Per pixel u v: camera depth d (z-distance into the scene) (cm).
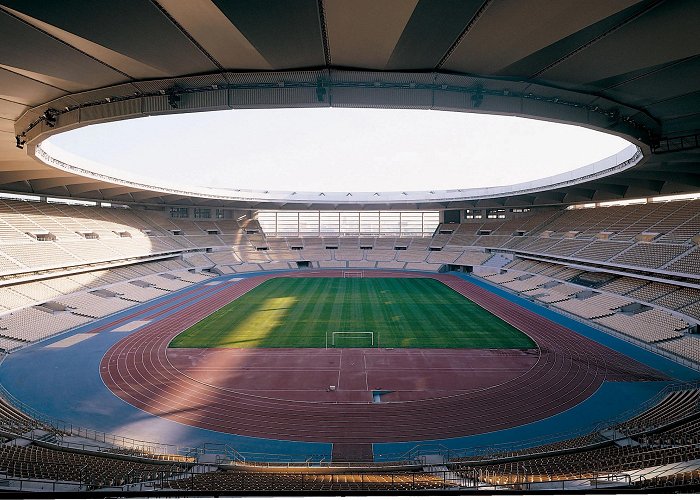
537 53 1097
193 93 1369
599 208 5566
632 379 2364
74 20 927
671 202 4416
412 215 8225
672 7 859
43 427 1727
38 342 3036
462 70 1216
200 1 857
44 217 4703
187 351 2862
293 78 1270
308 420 1941
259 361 2672
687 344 2727
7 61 1194
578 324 3562
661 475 989
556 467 1302
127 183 4694
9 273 3550
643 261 3797
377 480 1238
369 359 2711
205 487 1079
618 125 1650
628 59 1117
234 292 5109
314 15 900
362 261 7638
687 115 1641
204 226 7525
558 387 2275
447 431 1850
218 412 2012
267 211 8250
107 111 1533
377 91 1304
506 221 7325
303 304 4350
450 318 3756
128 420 1925
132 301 4381
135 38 1025
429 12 885
